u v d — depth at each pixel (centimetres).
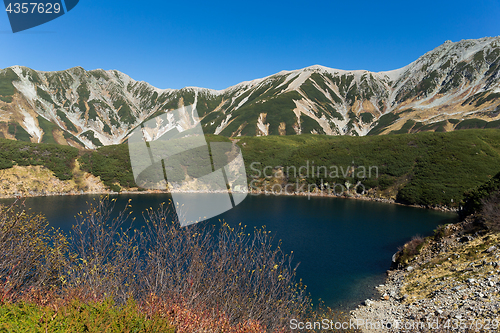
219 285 433
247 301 470
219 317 417
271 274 514
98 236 419
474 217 1825
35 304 406
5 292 414
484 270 1218
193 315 385
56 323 338
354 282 1661
